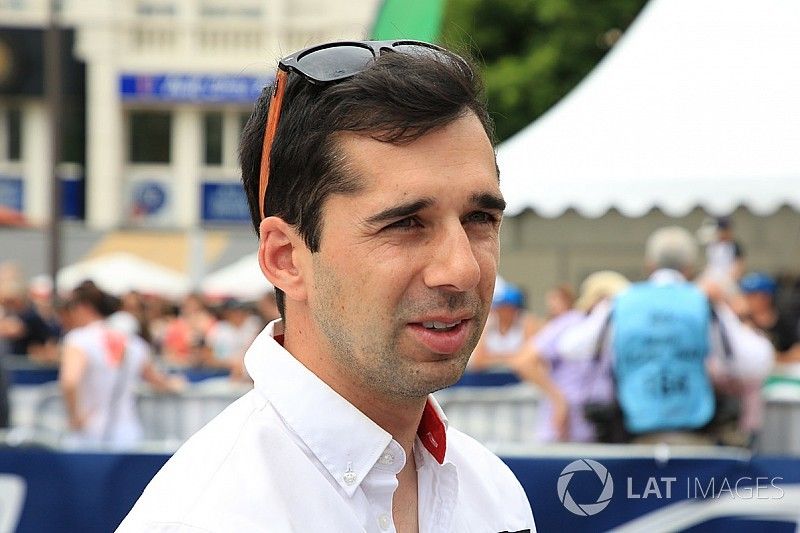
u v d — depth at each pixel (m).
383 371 1.52
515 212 9.16
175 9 32.69
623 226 10.09
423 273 1.50
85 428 7.82
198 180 33.34
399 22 6.71
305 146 1.55
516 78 22.97
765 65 8.90
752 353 6.41
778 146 8.47
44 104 33.03
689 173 8.58
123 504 4.98
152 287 22.12
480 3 23.80
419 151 1.50
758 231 10.72
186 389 9.37
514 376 11.52
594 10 23.25
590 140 9.16
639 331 6.32
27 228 29.53
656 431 6.33
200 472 1.51
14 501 4.98
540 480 4.61
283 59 1.62
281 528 1.48
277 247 1.62
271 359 1.60
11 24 32.69
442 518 1.68
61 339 15.38
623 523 4.73
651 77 9.25
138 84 32.72
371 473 1.58
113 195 32.88
